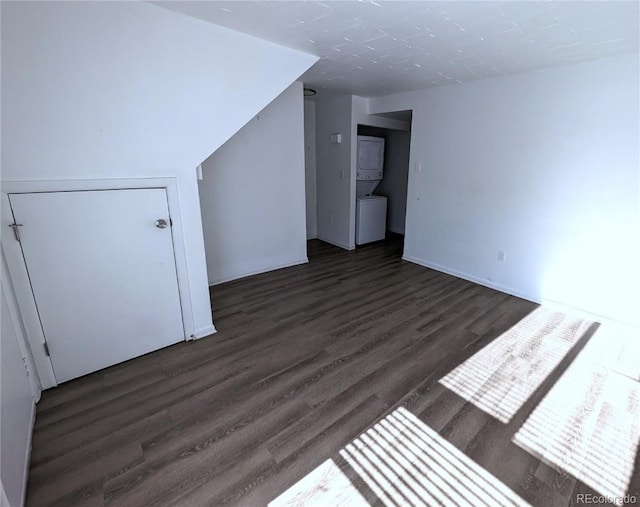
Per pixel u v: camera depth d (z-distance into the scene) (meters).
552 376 2.07
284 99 3.79
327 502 1.31
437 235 4.02
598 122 2.59
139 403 1.84
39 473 1.42
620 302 2.67
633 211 2.52
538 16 1.87
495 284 3.50
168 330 2.38
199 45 2.07
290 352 2.34
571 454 1.52
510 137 3.14
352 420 1.72
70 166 1.78
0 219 1.63
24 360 1.72
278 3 1.78
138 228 2.09
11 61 1.54
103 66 1.78
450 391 1.94
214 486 1.37
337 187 5.08
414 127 4.04
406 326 2.70
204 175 3.37
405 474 1.43
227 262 3.72
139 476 1.41
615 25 1.97
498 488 1.37
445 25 2.03
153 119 2.01
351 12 1.88
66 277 1.88
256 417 1.74
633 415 1.75
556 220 2.94
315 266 4.29
